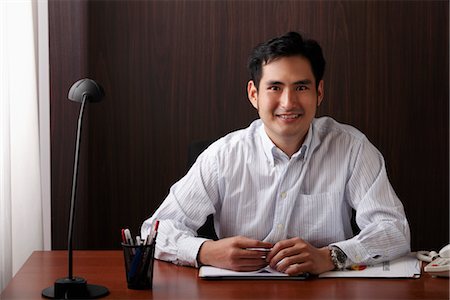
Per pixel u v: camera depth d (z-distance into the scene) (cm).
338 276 220
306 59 237
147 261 208
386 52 361
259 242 227
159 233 243
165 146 364
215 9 359
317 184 255
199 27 359
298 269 218
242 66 361
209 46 360
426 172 367
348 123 364
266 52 238
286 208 252
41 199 340
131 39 358
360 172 254
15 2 314
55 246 363
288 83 236
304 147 253
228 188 255
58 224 363
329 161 256
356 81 362
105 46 358
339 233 255
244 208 255
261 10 359
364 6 359
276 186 253
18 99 318
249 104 362
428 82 363
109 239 367
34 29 330
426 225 371
